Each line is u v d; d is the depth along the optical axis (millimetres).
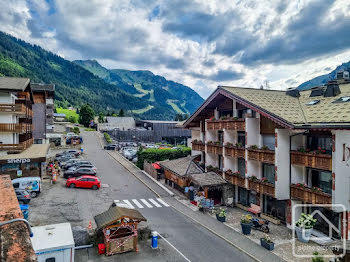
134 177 41000
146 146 68250
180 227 23422
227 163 29531
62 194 30641
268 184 23344
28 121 45031
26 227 4312
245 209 28141
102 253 18406
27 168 35438
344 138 18688
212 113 33844
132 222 18922
